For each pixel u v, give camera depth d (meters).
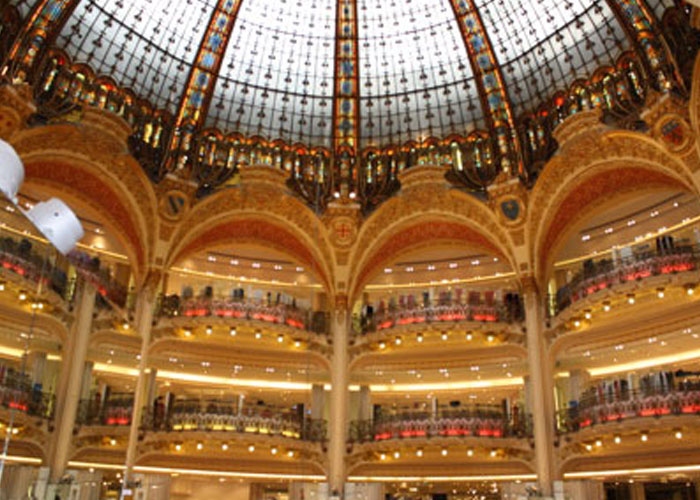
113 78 28.84
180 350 29.84
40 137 26.34
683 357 27.62
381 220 31.83
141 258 29.95
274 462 29.23
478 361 29.98
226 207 31.39
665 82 25.00
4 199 3.43
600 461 25.84
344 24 30.86
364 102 32.53
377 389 32.38
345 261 31.80
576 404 27.59
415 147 32.38
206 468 28.62
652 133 25.19
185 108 30.67
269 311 30.78
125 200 29.11
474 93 31.33
